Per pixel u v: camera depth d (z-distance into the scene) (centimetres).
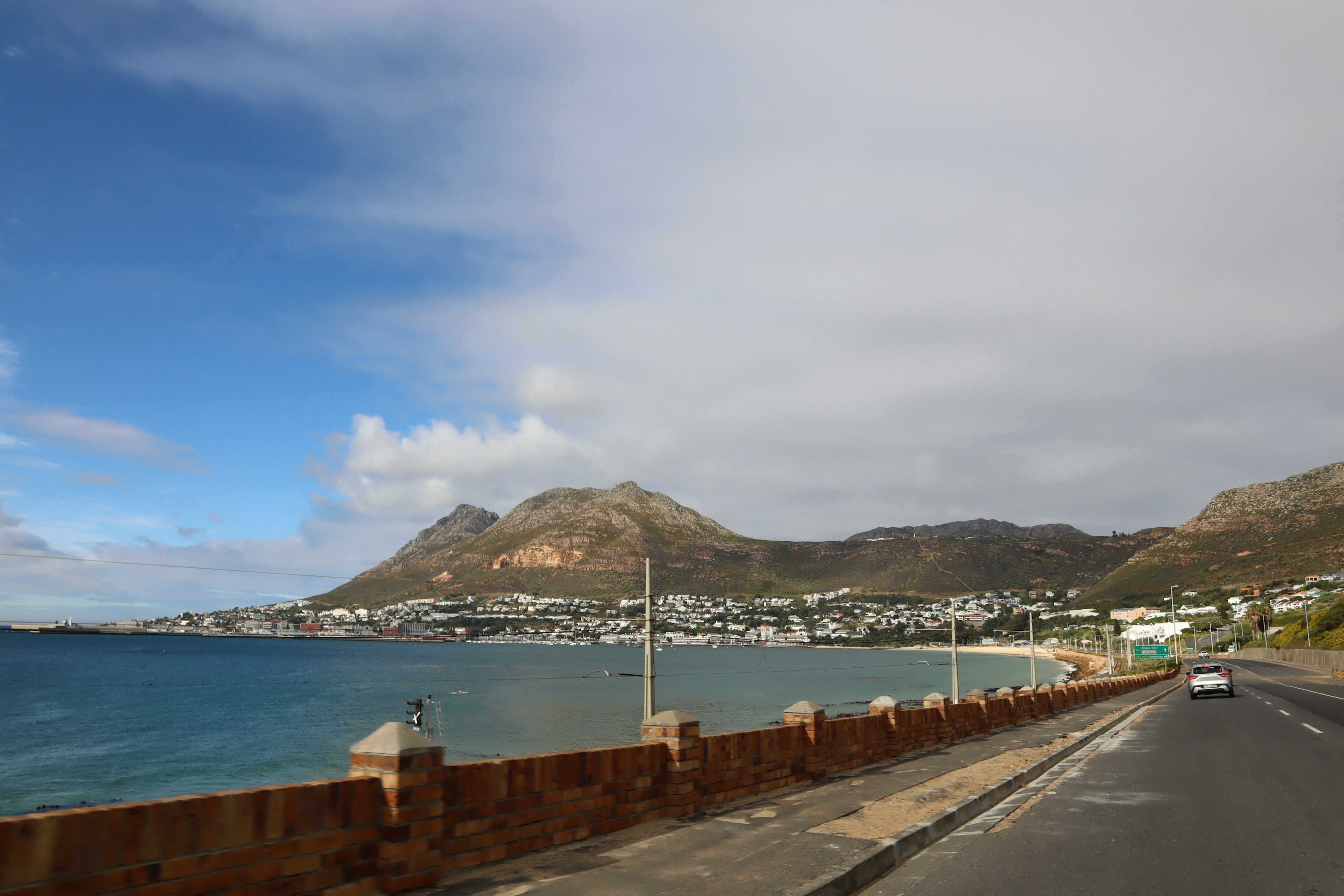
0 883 449
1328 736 1877
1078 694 3167
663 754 962
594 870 718
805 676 14312
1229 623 15988
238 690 10106
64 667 13900
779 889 666
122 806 506
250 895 558
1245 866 760
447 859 700
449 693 9831
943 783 1219
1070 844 867
